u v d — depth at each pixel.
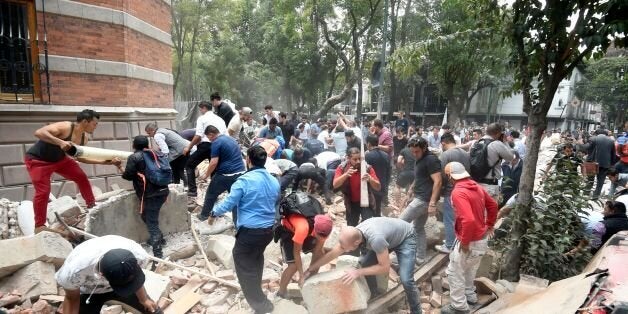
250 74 29.78
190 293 4.38
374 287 4.30
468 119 41.94
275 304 3.98
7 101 6.27
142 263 3.13
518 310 3.41
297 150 8.46
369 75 23.42
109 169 7.60
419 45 5.55
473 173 5.79
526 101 4.65
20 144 6.38
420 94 37.06
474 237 3.96
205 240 5.71
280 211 3.90
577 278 3.38
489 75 19.84
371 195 5.16
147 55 8.63
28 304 3.95
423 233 5.21
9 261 4.09
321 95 35.53
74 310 3.09
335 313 3.59
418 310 3.94
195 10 23.78
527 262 4.79
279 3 18.23
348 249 3.69
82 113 4.94
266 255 5.37
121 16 7.51
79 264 2.79
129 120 7.80
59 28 6.79
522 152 9.20
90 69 7.17
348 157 5.15
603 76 32.16
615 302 2.59
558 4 4.03
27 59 6.50
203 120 6.84
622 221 5.14
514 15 4.50
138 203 5.46
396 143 10.66
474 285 4.63
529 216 4.74
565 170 5.25
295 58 27.55
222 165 5.66
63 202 5.62
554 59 4.23
